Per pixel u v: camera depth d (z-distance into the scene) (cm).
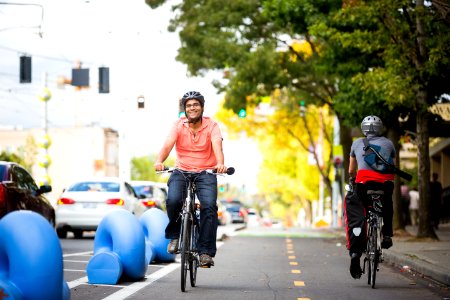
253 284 1587
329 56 3384
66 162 13262
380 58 3266
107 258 1516
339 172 5941
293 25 3800
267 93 4681
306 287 1546
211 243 1414
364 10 2759
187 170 1426
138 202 3512
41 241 1017
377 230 1539
